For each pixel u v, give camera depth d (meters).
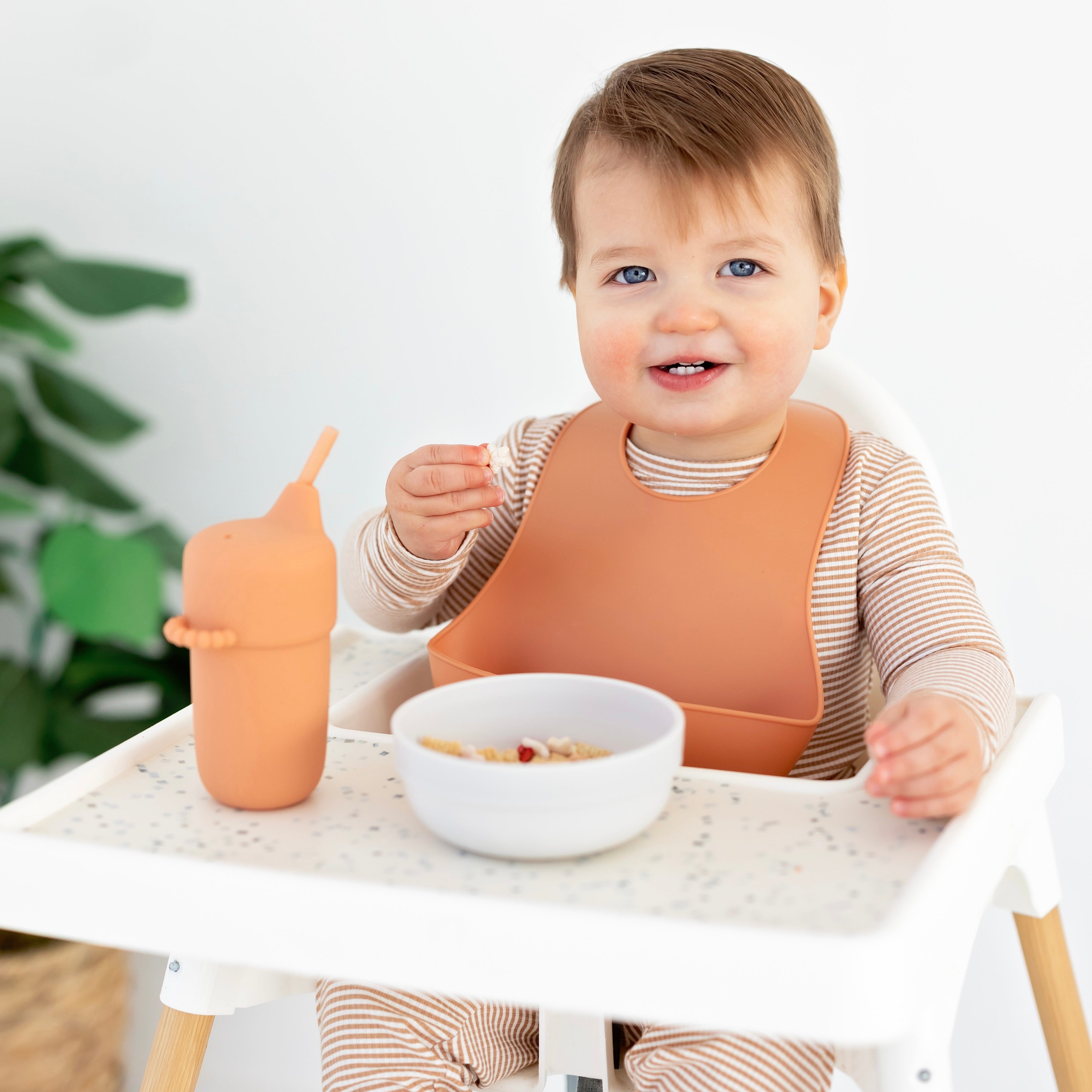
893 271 1.45
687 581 0.77
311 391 1.81
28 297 1.91
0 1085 1.34
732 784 0.62
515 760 0.58
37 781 1.92
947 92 1.40
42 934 0.53
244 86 1.75
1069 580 1.42
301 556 0.56
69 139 1.85
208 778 0.58
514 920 0.46
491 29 1.61
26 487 1.92
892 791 0.55
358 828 0.56
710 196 0.75
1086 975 1.41
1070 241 1.37
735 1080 0.63
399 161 1.69
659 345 0.77
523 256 1.66
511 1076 0.73
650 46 1.54
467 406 1.73
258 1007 1.46
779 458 0.82
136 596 1.64
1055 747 0.71
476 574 0.93
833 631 0.79
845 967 0.43
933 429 1.46
